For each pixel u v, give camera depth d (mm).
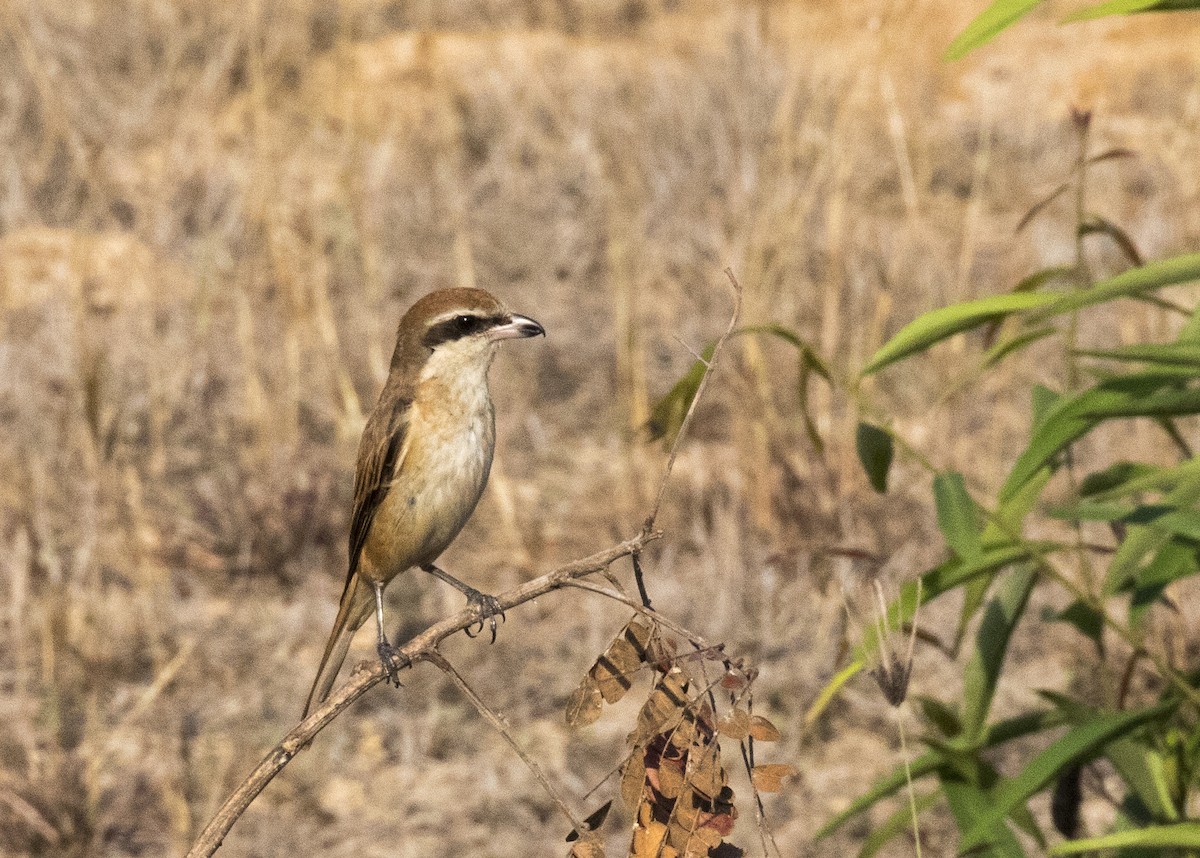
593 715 4043
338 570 12875
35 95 21203
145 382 15055
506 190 19484
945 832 9594
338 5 26656
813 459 12766
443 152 21078
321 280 15234
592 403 15906
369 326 15773
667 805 3984
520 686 11180
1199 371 5559
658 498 4145
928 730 10195
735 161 15578
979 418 14812
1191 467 5875
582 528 13305
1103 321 15758
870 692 11000
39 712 10812
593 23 27906
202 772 10188
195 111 21203
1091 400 5723
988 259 17281
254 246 16781
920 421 14594
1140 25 26797
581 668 11461
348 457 13930
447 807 10008
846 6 18938
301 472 13461
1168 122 22000
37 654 11258
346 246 17016
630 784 3984
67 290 16531
